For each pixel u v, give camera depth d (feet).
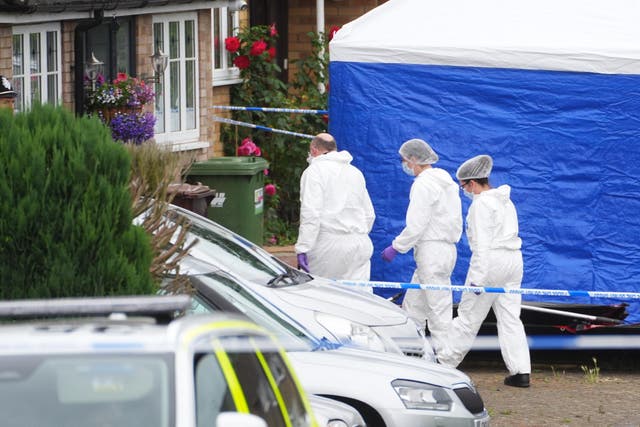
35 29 128.47
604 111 128.16
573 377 119.24
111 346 40.06
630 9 132.77
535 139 129.29
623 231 128.88
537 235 129.59
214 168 151.53
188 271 83.41
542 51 127.85
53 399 39.34
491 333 122.62
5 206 61.98
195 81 167.02
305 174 122.72
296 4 217.97
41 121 64.69
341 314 91.04
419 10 135.03
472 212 112.57
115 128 139.13
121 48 148.56
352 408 67.41
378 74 131.95
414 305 119.14
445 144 131.03
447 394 76.84
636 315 126.62
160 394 39.09
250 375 44.45
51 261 62.28
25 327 42.65
